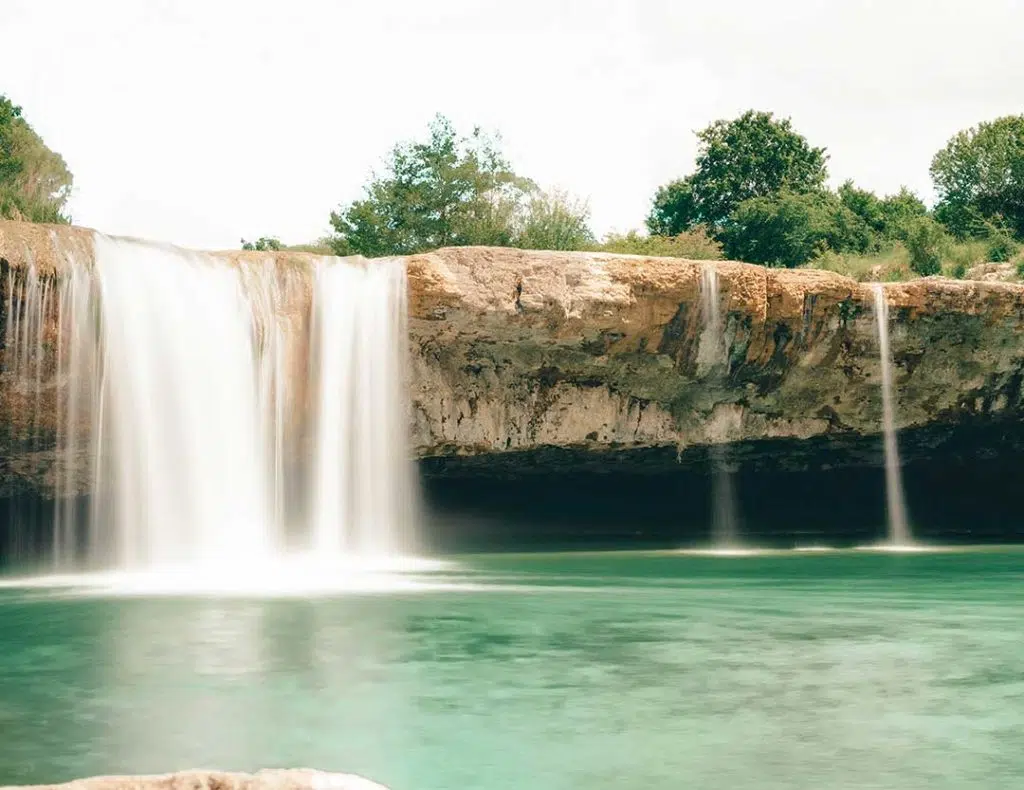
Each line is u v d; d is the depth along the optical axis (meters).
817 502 34.75
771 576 21.05
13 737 8.23
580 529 34.41
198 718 8.81
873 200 64.44
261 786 5.41
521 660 11.24
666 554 28.41
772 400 29.72
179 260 23.59
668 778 7.29
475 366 27.73
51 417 22.80
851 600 16.78
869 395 30.12
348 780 5.50
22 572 24.55
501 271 25.44
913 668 10.83
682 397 29.38
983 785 7.13
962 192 56.25
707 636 12.84
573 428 28.97
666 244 44.84
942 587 18.81
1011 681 10.19
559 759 7.70
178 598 17.22
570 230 45.19
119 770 7.39
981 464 34.00
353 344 25.09
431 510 32.00
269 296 24.42
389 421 25.64
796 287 27.53
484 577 20.98
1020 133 56.66
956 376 30.20
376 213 51.31
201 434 23.73
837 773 7.42
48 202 48.91
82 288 22.34
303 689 9.88
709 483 33.75
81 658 11.42
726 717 8.84
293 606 15.92
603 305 25.92
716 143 64.88
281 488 24.59
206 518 23.75
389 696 9.59
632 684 10.10
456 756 7.77
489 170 51.81
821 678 10.35
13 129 51.66
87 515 24.70
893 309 28.55
